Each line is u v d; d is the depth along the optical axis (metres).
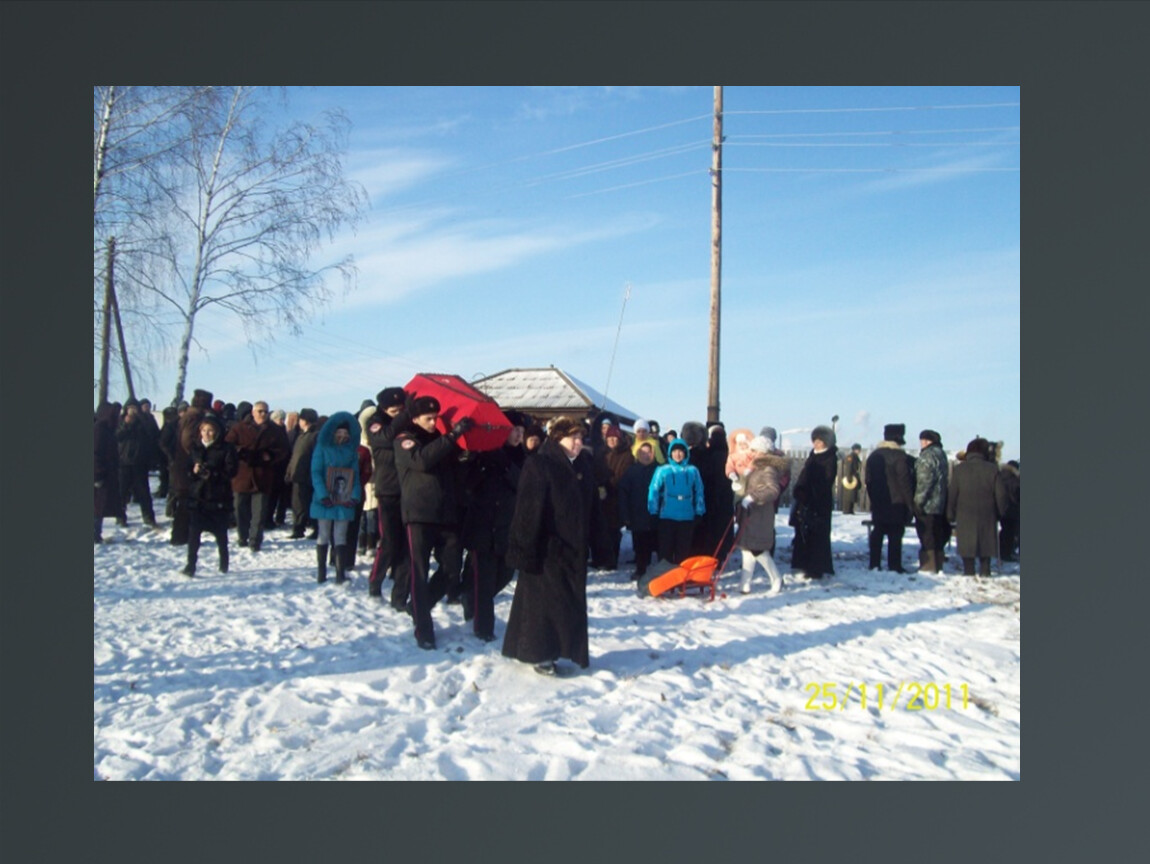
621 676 6.70
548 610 6.51
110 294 20.47
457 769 5.07
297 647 7.05
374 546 11.71
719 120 20.00
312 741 5.31
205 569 10.33
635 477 10.80
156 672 6.36
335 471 9.56
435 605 8.40
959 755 5.54
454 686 6.30
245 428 11.59
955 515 12.36
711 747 5.49
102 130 19.39
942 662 7.68
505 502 7.45
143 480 13.60
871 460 12.63
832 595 10.46
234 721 5.52
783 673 7.10
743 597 10.09
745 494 11.14
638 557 10.84
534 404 23.25
